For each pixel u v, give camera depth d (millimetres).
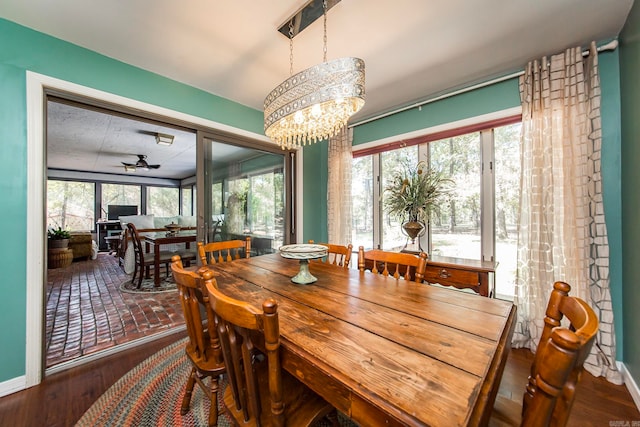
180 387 1589
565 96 1816
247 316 754
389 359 733
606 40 1750
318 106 1522
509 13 1544
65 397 1500
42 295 1652
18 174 1574
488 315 1034
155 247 3645
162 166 6469
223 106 2688
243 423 863
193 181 7781
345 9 1509
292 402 944
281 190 3369
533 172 1934
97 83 1900
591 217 1729
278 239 3328
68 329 2324
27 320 1586
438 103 2555
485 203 2359
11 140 1556
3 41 1541
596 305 1698
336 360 733
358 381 648
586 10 1515
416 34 1732
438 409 552
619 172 1707
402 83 2373
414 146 2814
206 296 1098
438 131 2561
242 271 1759
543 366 506
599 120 1705
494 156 2314
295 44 1838
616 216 1721
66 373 1722
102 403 1454
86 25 1627
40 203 1646
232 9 1509
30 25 1608
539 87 1947
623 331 1657
